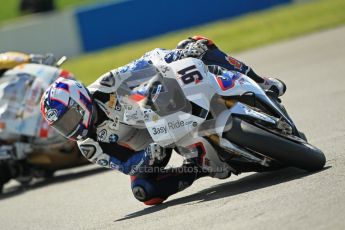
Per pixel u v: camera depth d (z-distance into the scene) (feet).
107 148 71.56
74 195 95.45
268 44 215.72
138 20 300.81
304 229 47.60
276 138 63.72
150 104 67.26
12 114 111.24
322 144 82.89
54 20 303.07
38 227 79.66
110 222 70.85
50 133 111.24
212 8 302.86
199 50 69.82
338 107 107.14
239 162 68.23
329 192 55.88
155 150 67.26
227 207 60.44
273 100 70.85
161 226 60.08
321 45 187.62
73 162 114.62
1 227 85.66
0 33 300.40
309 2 307.99
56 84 70.44
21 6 362.33
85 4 361.10
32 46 302.45
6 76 112.37
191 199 70.79
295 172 68.54
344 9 254.68
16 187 120.06
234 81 67.92
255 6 306.96
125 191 88.28
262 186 65.98
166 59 70.44
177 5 300.61
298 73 153.89
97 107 70.90
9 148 111.14
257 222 52.34
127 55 250.57
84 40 302.66
